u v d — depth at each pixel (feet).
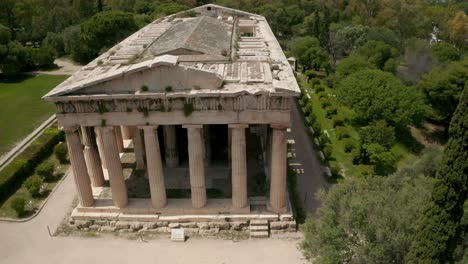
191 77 98.02
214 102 98.73
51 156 166.50
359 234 85.97
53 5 400.06
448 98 194.49
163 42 139.74
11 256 108.27
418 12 423.23
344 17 410.93
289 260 103.81
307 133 187.83
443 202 66.90
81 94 99.76
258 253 106.52
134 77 98.37
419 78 244.01
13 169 145.18
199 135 103.86
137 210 115.03
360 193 94.17
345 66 239.50
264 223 113.09
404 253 79.82
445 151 66.39
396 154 176.45
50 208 129.08
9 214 126.52
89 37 297.33
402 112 175.94
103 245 111.04
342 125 194.08
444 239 68.08
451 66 202.28
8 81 280.72
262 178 133.08
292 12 392.88
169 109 100.17
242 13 215.92
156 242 111.65
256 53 130.00
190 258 105.29
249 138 164.66
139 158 136.87
